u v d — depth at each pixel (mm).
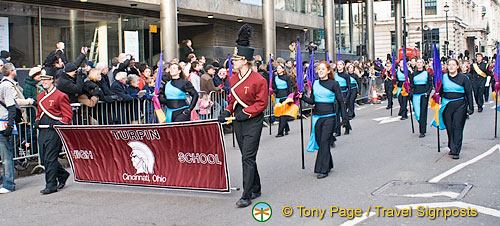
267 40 23312
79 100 9906
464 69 15867
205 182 7344
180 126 7234
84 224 6359
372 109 20984
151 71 12828
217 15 22391
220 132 7020
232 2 22453
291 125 16422
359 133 13680
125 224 6277
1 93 8117
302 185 7945
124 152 7875
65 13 17172
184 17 22266
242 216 6398
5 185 8344
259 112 6875
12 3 15555
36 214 6938
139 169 7809
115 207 7121
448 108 9750
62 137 8211
